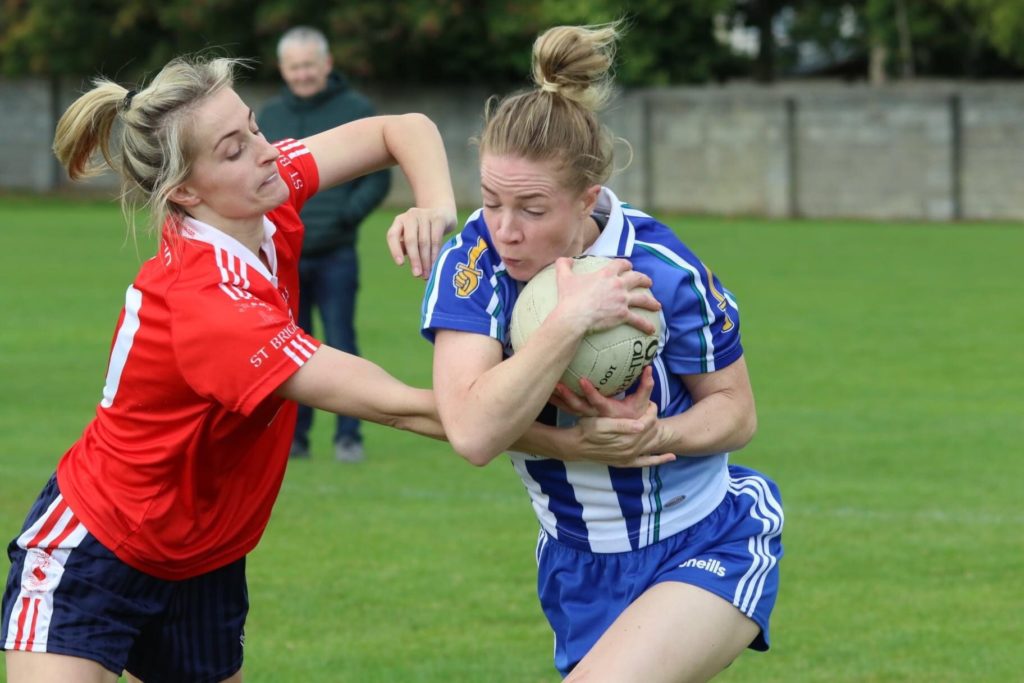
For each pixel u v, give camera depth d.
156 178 10.92
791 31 117.56
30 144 105.38
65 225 80.44
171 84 10.80
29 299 49.59
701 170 94.12
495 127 10.39
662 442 10.85
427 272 12.09
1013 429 29.55
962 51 108.75
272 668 16.08
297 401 10.97
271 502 12.25
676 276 11.00
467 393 10.41
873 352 39.59
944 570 19.98
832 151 90.81
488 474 26.12
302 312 26.75
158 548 11.62
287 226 12.14
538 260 10.67
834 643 17.03
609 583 11.58
